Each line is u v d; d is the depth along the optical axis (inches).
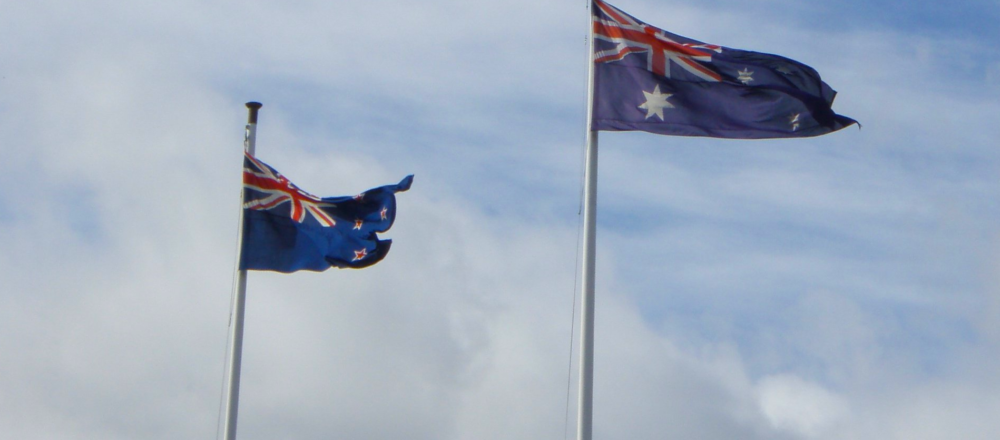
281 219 1435.8
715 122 1189.1
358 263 1429.6
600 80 1200.8
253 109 1459.2
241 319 1413.6
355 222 1445.6
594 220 1169.4
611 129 1188.5
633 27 1214.9
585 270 1157.7
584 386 1134.4
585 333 1143.6
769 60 1204.5
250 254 1421.0
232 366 1403.8
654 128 1190.9
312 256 1430.9
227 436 1389.0
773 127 1194.0
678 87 1200.8
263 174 1441.9
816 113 1192.8
